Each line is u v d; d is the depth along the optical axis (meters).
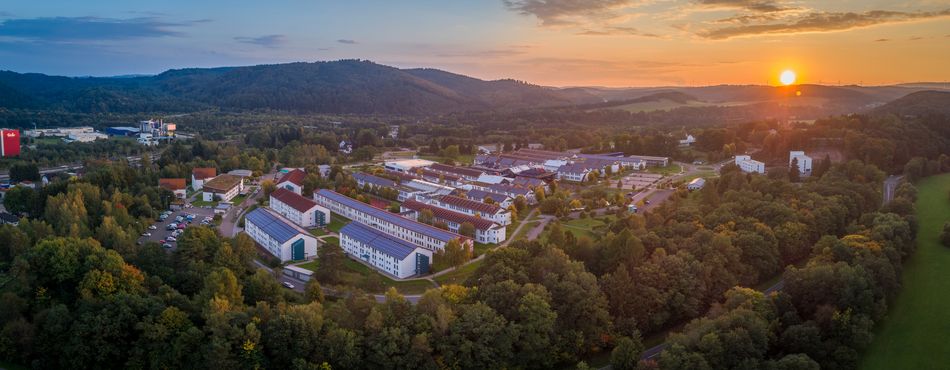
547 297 189.38
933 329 190.12
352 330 173.12
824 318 181.62
